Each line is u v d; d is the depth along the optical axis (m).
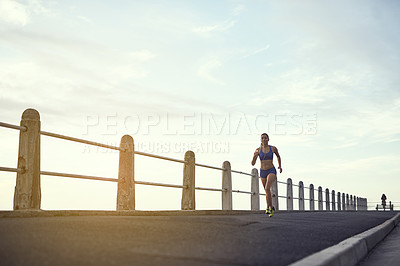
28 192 7.09
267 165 11.29
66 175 7.95
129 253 3.79
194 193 12.23
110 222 5.55
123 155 9.62
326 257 4.20
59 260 3.35
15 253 3.46
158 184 10.61
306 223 8.70
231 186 14.30
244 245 4.76
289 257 4.25
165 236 4.87
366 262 5.63
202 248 4.34
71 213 6.98
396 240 8.57
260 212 15.09
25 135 7.20
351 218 12.77
